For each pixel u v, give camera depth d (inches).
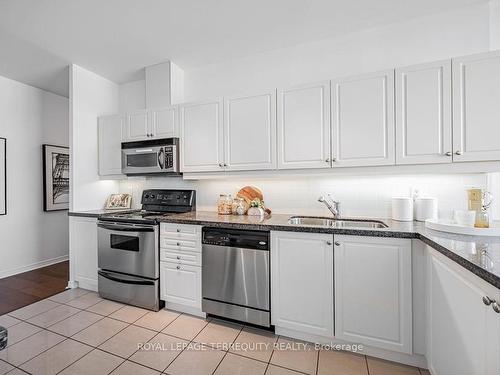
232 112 94.9
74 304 97.7
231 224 79.6
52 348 70.9
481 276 34.0
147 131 110.9
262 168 90.6
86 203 119.2
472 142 66.2
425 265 59.7
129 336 76.6
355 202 91.6
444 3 78.0
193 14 82.3
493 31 77.7
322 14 82.7
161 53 106.2
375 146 76.2
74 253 112.6
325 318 69.1
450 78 68.3
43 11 79.9
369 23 87.4
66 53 105.6
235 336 76.6
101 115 124.4
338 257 67.4
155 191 119.6
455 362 44.4
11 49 102.4
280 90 87.7
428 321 58.3
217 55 107.7
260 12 81.6
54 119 148.0
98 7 78.4
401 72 73.1
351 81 78.5
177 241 89.4
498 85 64.1
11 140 128.3
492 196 75.4
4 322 84.6
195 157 101.3
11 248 128.3
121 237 98.7
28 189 135.3
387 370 62.2
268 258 75.1
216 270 82.0
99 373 61.5
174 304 92.9
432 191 82.4
